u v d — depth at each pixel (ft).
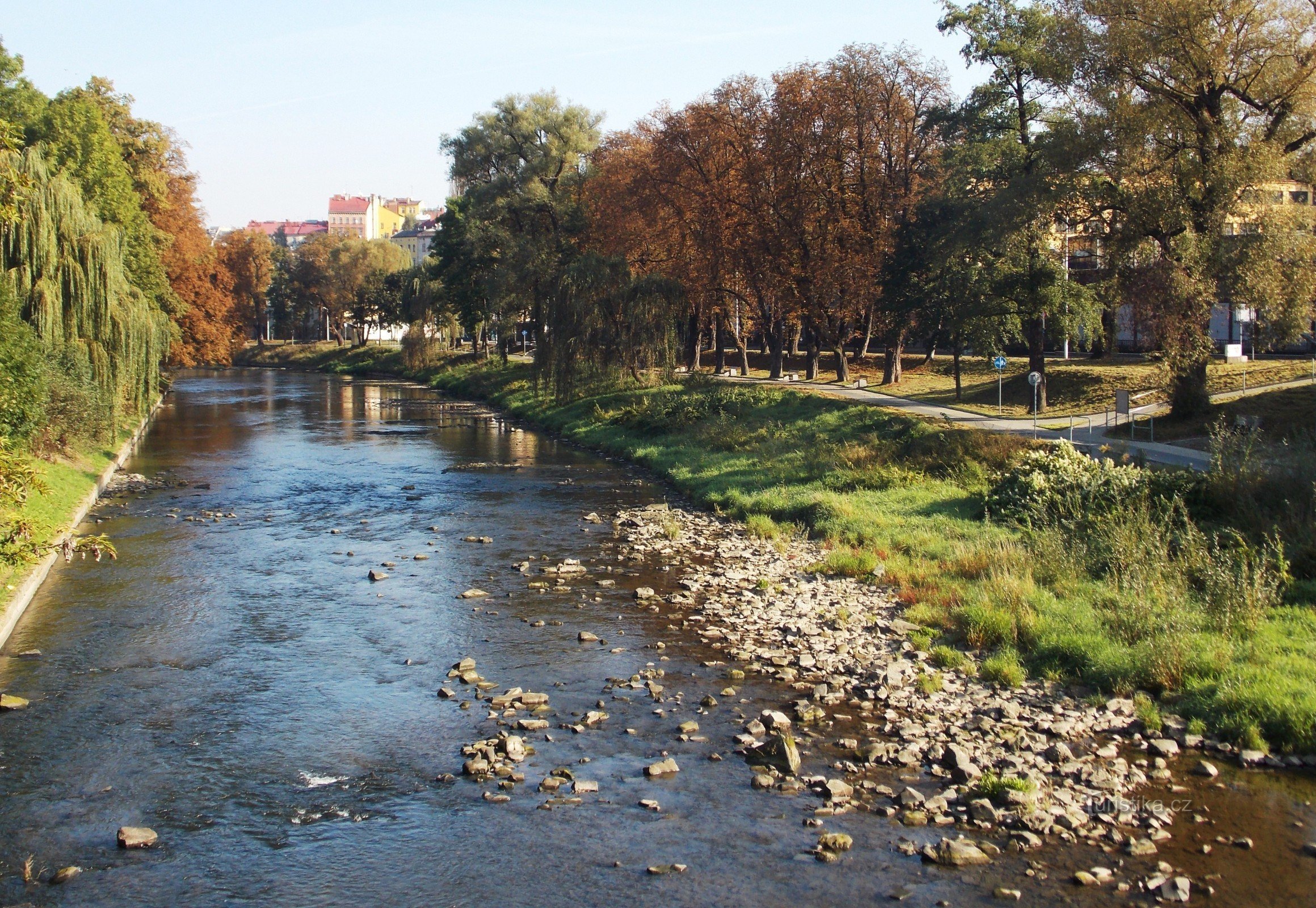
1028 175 134.92
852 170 181.47
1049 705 46.24
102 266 124.47
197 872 33.19
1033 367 161.48
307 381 350.43
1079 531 72.02
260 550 82.64
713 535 88.58
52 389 107.34
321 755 42.22
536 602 65.98
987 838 34.47
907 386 198.90
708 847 34.19
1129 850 33.35
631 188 204.13
